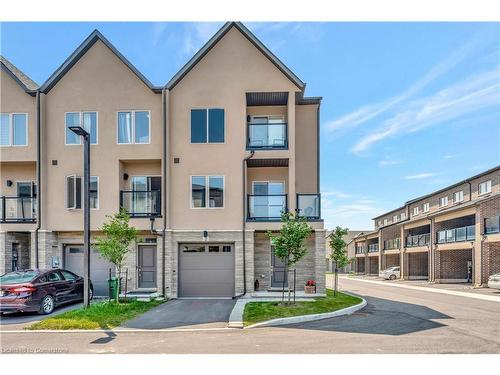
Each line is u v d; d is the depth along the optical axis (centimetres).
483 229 2505
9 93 1670
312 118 1831
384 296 1934
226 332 984
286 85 1639
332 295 1678
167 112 1631
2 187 1736
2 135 1664
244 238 1588
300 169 1809
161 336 941
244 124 1638
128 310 1216
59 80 1672
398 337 938
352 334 969
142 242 1656
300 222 1391
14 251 1639
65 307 1344
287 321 1115
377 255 4781
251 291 1564
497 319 1199
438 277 3106
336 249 1731
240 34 1666
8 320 1138
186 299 1534
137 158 1639
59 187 1636
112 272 1644
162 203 1591
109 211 1623
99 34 1662
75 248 1694
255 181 1759
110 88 1664
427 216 3238
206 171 1627
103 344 866
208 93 1648
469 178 3412
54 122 1656
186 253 1623
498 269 2455
